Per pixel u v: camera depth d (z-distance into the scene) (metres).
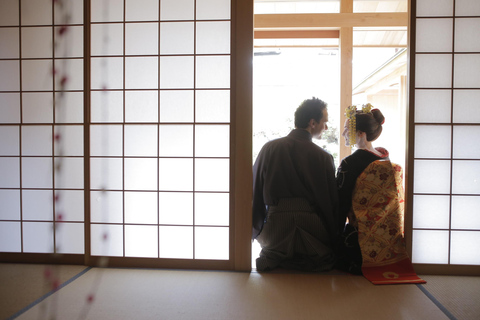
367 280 2.01
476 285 1.96
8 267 2.30
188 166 2.27
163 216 2.30
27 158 2.38
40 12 2.34
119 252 2.34
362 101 7.23
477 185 2.15
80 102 2.32
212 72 2.24
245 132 2.20
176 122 2.27
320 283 1.97
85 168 2.32
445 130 2.15
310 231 2.15
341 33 3.64
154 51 2.27
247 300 1.75
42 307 1.65
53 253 2.27
